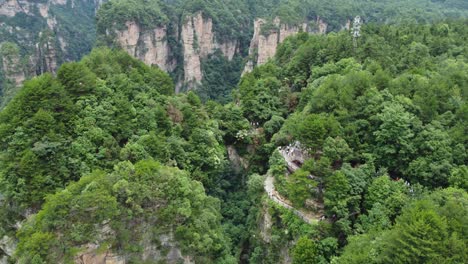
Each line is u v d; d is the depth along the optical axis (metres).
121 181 51.53
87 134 60.19
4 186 55.69
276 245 56.91
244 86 93.69
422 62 82.88
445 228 39.44
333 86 70.69
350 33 105.62
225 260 57.09
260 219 61.78
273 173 66.06
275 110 85.12
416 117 59.88
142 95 72.25
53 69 184.75
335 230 53.34
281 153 68.88
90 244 49.03
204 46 190.62
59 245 47.88
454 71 72.94
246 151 80.75
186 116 75.44
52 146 56.06
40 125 57.19
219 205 63.56
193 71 182.00
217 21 192.38
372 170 57.44
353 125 62.19
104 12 170.88
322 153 59.62
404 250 38.81
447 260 37.25
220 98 181.12
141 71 83.00
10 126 58.06
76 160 57.06
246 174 78.38
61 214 48.81
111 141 61.44
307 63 95.31
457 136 57.00
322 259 50.78
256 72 103.88
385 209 51.94
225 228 65.81
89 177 53.09
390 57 87.56
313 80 85.19
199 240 54.03
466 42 99.69
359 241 47.31
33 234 48.19
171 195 53.97
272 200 59.81
